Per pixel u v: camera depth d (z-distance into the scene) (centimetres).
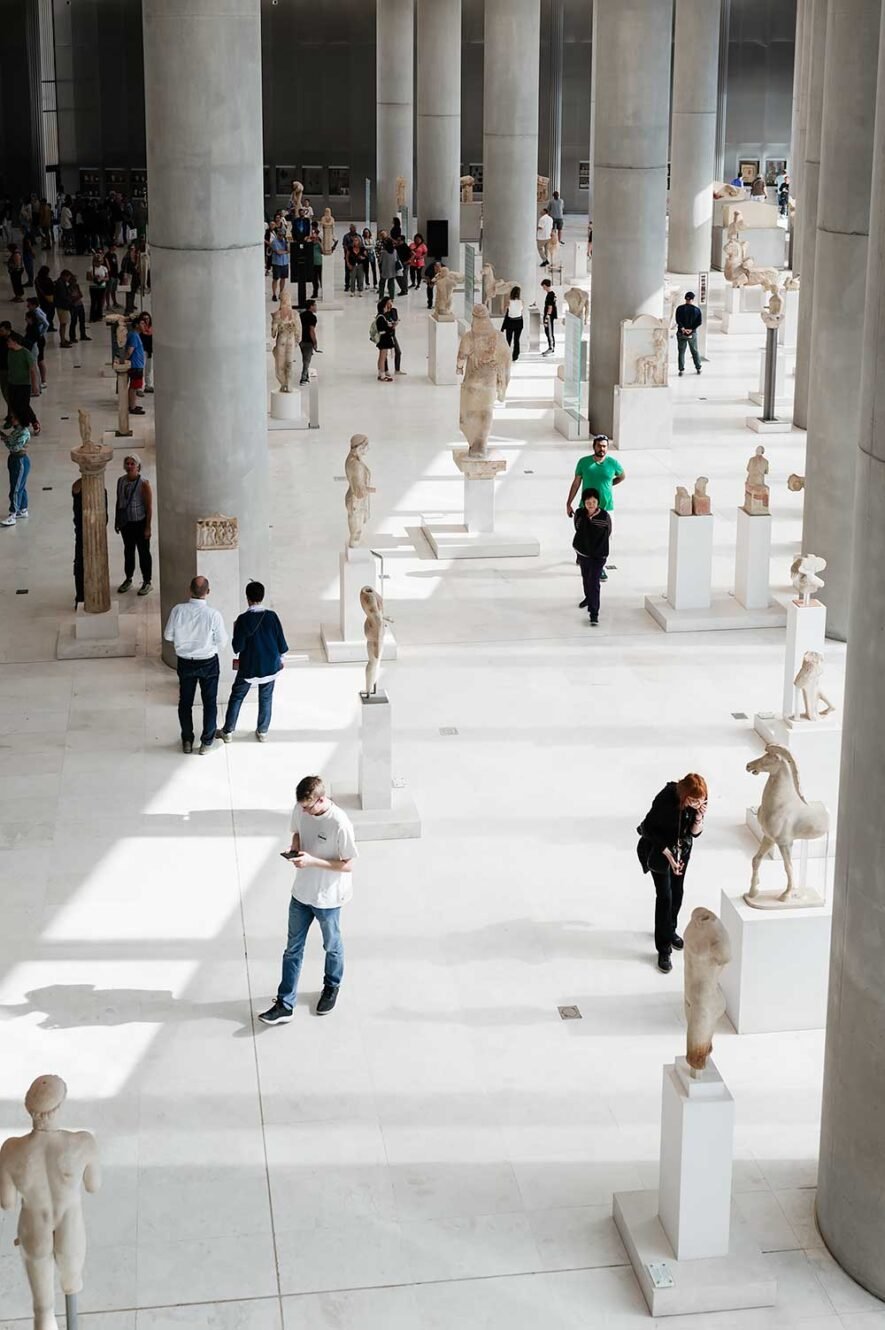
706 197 4366
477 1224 862
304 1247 845
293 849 1018
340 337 3519
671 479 2347
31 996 1061
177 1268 828
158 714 1509
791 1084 979
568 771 1391
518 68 3638
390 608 1791
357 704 1531
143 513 1798
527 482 2336
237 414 1565
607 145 2466
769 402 2650
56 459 2433
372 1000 1062
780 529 2092
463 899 1185
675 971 1097
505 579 1898
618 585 1877
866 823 777
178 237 1504
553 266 4328
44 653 1653
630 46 2427
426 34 4369
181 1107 955
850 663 788
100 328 3550
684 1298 798
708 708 1527
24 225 4612
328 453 2494
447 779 1374
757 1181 896
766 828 1021
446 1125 942
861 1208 812
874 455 745
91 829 1284
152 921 1155
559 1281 823
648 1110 958
